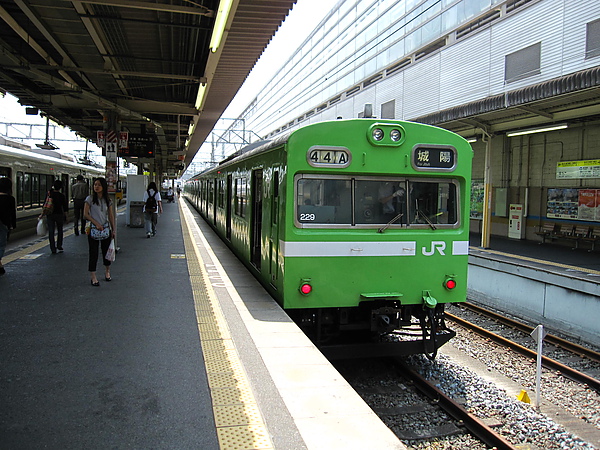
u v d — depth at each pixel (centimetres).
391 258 603
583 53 1389
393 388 605
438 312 639
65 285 751
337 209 591
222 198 1391
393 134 593
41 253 1036
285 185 579
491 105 1248
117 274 846
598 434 524
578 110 1256
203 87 1205
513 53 1658
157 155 3578
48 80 1071
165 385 396
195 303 659
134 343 496
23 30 898
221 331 539
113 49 1062
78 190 1331
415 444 473
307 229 579
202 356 462
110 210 759
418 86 2248
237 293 721
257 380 409
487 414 540
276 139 670
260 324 565
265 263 710
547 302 1021
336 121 581
